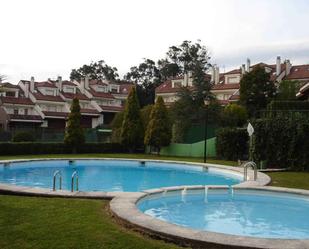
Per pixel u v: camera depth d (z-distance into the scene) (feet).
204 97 123.95
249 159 73.82
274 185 48.03
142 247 20.03
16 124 158.92
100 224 24.23
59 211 27.48
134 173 70.59
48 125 168.86
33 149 95.25
